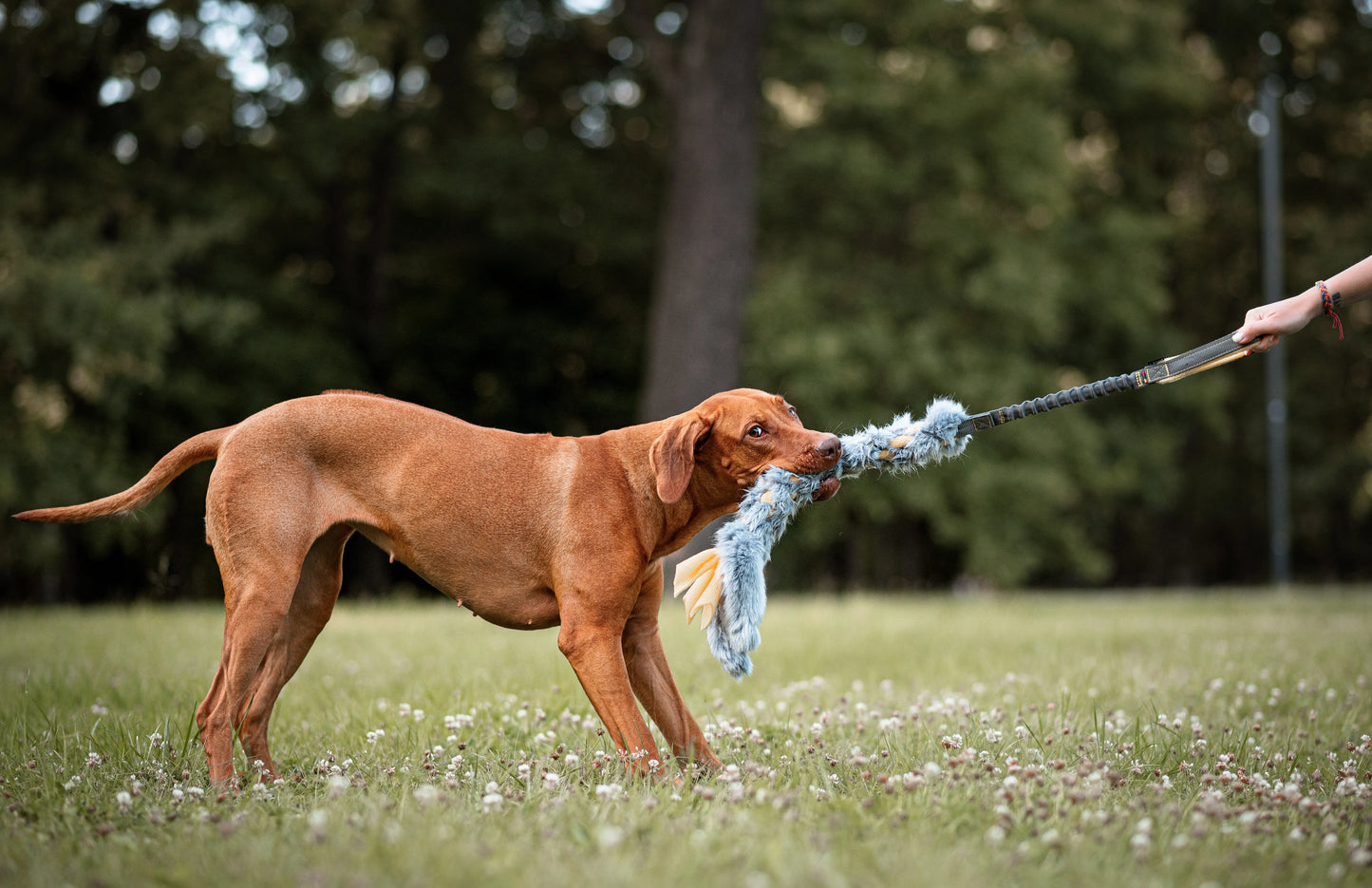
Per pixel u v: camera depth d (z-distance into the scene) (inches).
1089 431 807.1
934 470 760.3
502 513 148.6
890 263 804.0
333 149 733.9
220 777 141.7
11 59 605.9
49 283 546.6
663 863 99.0
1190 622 396.8
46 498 576.4
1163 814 120.8
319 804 127.6
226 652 145.3
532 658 268.1
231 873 99.5
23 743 159.9
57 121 629.3
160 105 623.2
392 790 133.9
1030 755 153.7
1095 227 845.8
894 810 118.5
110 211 644.1
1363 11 949.8
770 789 128.5
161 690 212.5
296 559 146.7
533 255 858.8
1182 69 887.7
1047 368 811.4
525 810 121.9
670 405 569.9
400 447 151.2
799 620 388.8
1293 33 962.7
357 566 796.0
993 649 303.9
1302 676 241.1
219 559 147.6
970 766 139.5
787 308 741.3
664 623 360.8
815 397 718.5
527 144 814.5
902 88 766.5
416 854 100.5
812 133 775.1
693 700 212.4
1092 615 435.2
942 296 794.8
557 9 803.4
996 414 153.2
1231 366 1017.5
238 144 740.7
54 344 561.0
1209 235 1036.5
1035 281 753.0
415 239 874.1
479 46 848.9
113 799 128.8
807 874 96.2
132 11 629.6
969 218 773.9
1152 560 1107.3
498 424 845.8
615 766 143.4
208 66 631.8
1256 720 185.3
